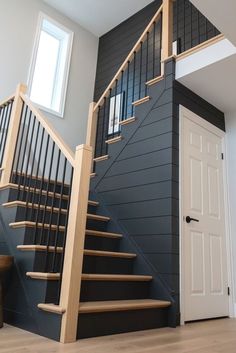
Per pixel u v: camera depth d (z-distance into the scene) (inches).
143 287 106.3
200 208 123.7
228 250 132.0
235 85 126.4
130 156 132.8
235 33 90.0
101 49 233.5
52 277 80.0
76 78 213.3
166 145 119.1
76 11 213.0
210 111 142.1
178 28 185.0
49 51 207.6
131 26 216.2
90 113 163.8
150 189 120.1
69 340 71.3
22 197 112.6
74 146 199.5
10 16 185.0
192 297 109.7
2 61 176.1
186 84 127.9
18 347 65.9
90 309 76.3
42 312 78.0
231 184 140.5
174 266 105.4
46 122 107.7
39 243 95.5
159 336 83.4
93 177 147.5
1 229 105.3
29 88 183.8
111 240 122.5
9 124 125.5
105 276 92.4
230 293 127.3
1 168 117.6
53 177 171.9
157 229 113.0
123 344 72.4
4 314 90.4
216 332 92.4
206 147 134.7
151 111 129.5
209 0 80.2
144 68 191.0
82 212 79.8
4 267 87.6
